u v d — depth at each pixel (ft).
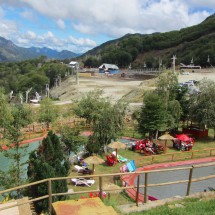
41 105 159.74
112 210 27.96
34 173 54.75
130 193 69.41
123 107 121.19
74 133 100.37
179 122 151.33
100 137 112.98
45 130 151.23
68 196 55.67
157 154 113.19
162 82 141.79
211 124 131.23
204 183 78.59
